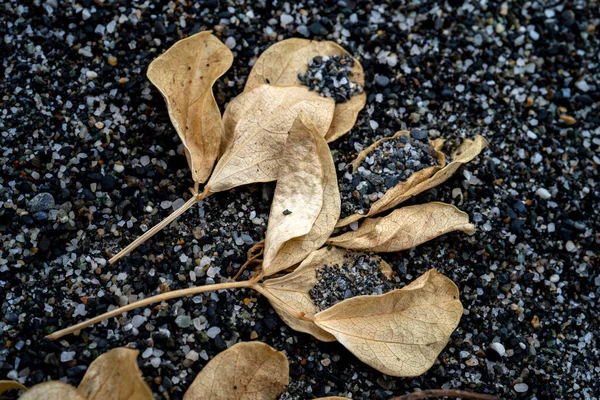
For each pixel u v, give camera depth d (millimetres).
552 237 193
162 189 187
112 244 183
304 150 181
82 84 189
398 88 196
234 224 186
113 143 187
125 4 193
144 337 178
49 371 176
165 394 177
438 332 179
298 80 191
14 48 189
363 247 183
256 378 175
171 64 183
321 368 182
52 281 180
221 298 182
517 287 190
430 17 201
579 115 201
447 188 192
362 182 186
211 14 195
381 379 182
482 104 198
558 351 188
